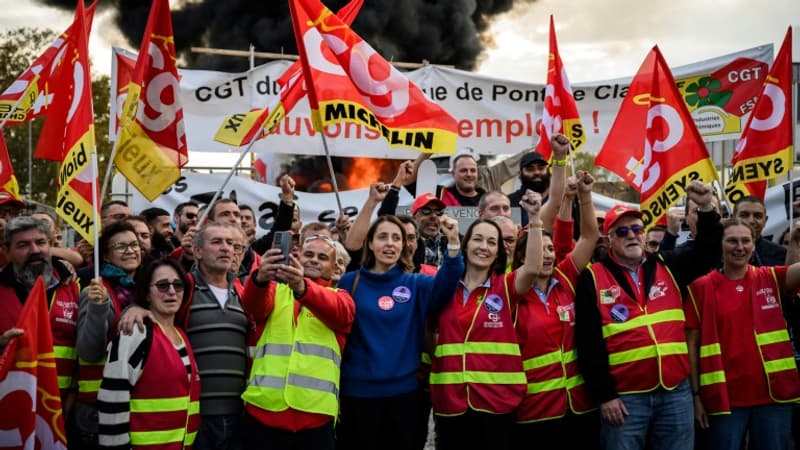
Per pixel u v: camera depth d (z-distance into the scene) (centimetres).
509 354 581
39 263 542
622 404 594
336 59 672
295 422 532
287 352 544
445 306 588
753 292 634
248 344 555
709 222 609
